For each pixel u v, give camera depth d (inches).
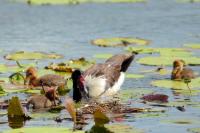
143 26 1104.2
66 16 1194.6
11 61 856.3
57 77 749.9
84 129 577.3
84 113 631.2
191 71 765.3
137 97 692.1
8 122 602.9
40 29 1082.1
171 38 1008.9
